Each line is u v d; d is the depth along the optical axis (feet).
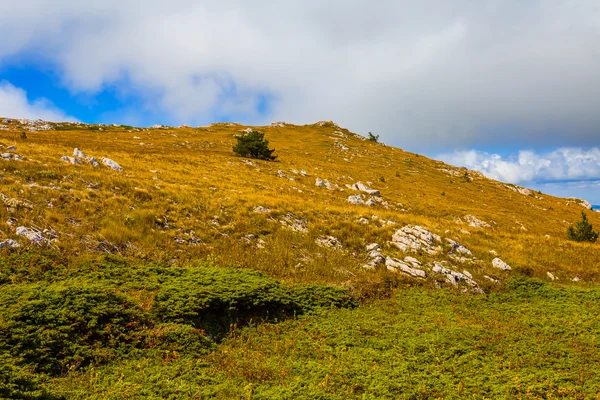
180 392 29.19
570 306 62.54
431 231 106.11
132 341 36.24
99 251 55.62
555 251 112.06
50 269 47.09
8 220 54.54
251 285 50.62
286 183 157.48
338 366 36.01
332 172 224.74
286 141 367.45
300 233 84.07
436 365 37.70
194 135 324.60
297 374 34.78
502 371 37.06
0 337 30.48
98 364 32.42
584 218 152.35
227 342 40.86
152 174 113.60
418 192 221.05
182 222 73.92
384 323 50.08
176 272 53.98
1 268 44.01
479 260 89.15
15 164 79.05
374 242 87.76
